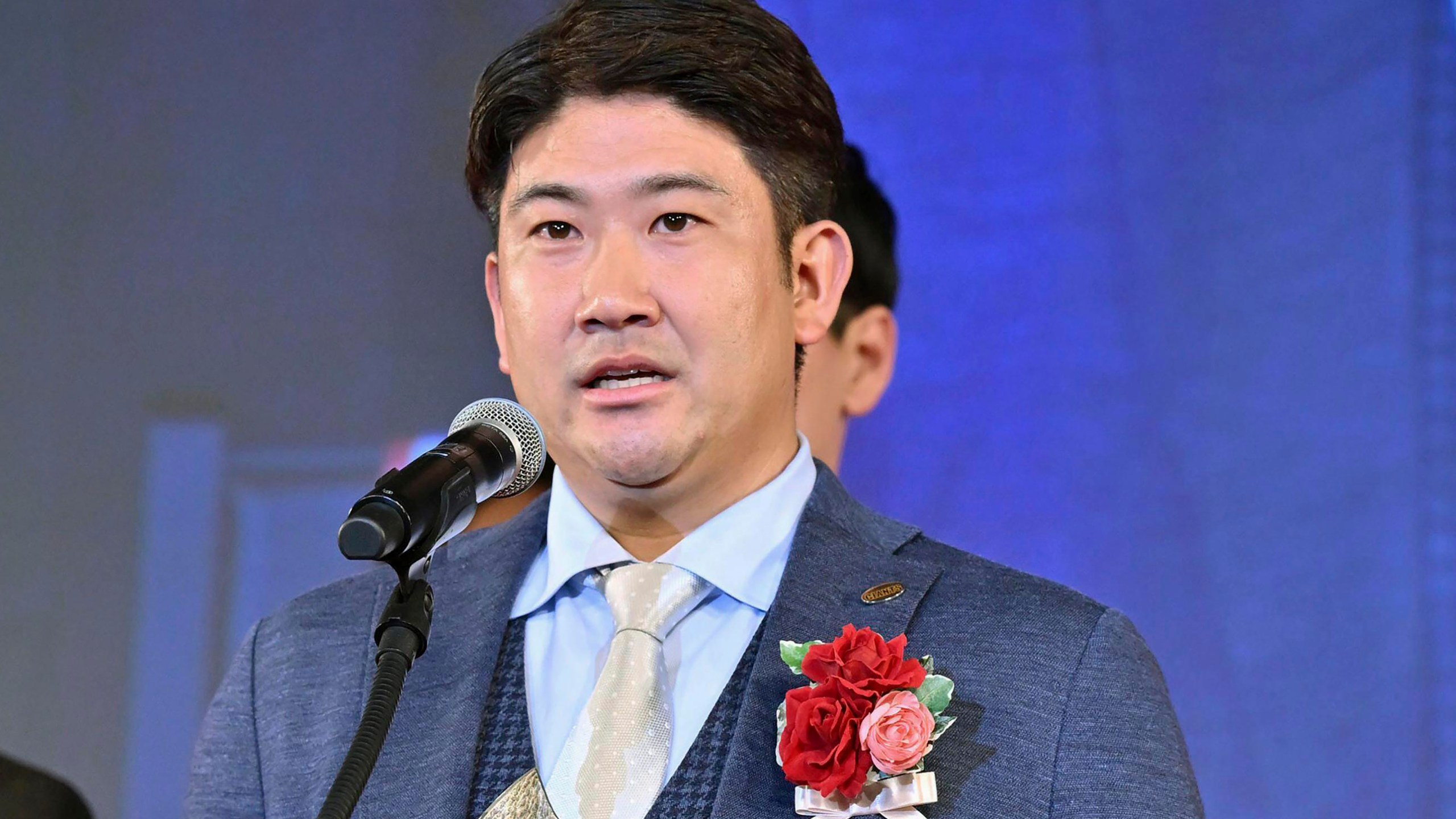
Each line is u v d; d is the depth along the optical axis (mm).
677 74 4633
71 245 9531
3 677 9242
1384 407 7977
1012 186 8633
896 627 4684
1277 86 8328
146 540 9305
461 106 9391
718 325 4551
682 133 4629
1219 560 8141
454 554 5375
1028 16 8672
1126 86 8531
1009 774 4348
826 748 4188
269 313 9414
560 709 4762
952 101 8742
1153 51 8500
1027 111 8648
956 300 8625
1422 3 8133
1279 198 8281
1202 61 8445
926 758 4367
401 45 9469
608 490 4820
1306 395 8117
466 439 4152
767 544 4883
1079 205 8539
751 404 4672
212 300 9453
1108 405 8391
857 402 7406
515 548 5250
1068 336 8484
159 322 9469
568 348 4574
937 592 4836
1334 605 7945
